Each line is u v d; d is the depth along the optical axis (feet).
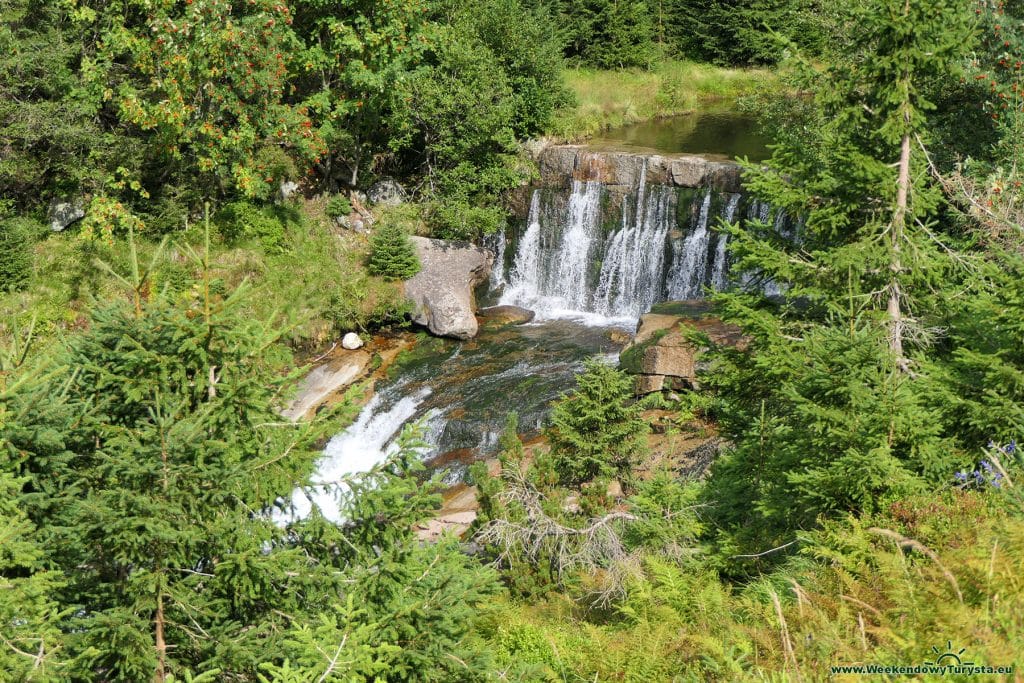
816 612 18.89
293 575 24.48
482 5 110.32
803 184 46.88
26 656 19.42
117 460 22.09
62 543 22.49
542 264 108.17
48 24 86.69
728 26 163.94
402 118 101.65
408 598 25.23
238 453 24.91
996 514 23.32
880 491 27.89
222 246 91.66
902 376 31.63
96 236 87.92
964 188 46.68
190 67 83.41
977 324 35.45
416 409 79.97
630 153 104.73
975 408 30.78
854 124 43.88
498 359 88.69
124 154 88.33
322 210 102.78
